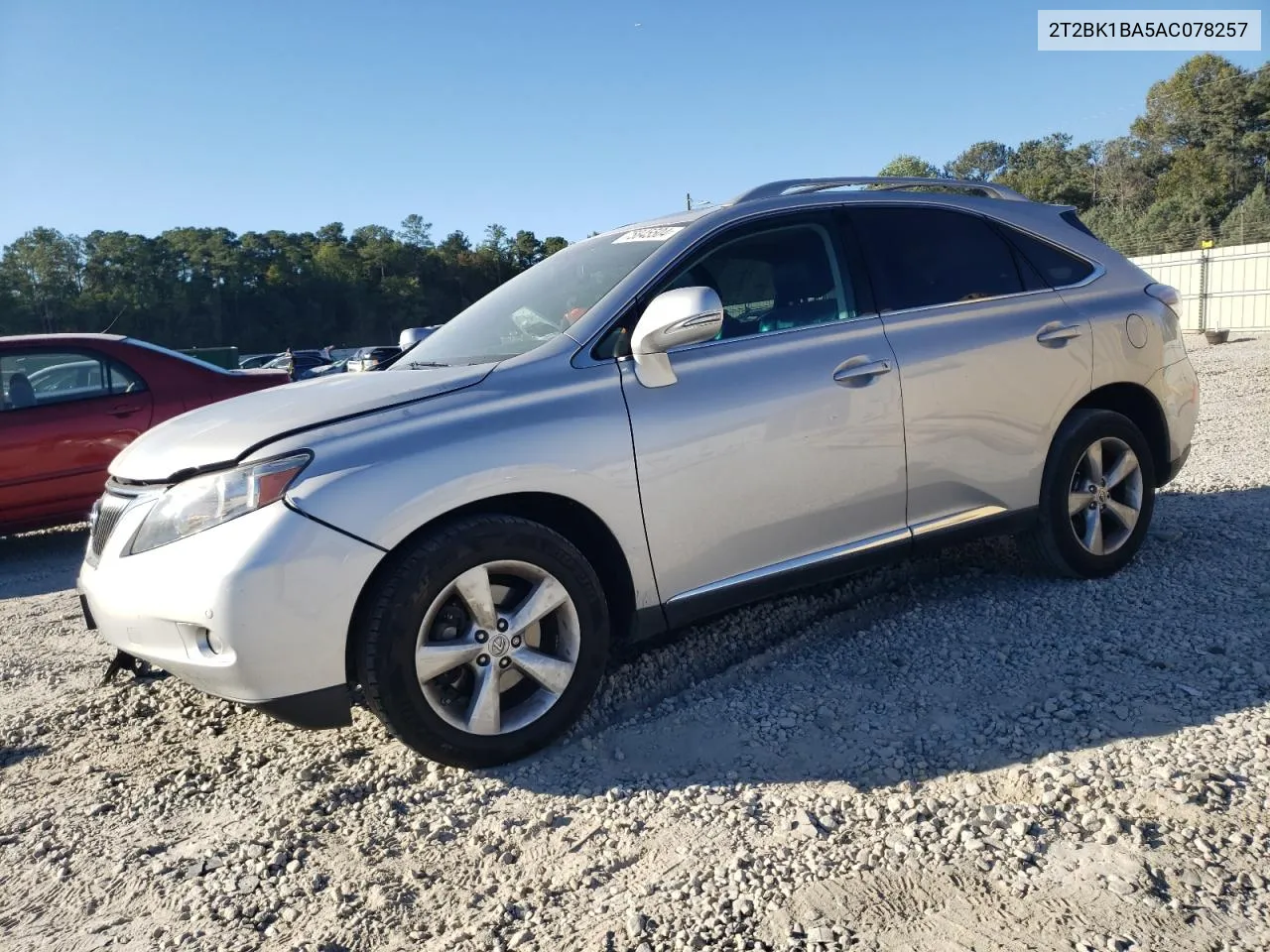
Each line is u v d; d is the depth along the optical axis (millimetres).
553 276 3934
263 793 3016
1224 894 2139
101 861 2711
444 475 2865
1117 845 2344
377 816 2807
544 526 3041
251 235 113125
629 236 3895
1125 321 4375
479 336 3754
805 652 3752
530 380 3145
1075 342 4172
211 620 2682
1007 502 4031
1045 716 3025
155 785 3141
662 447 3207
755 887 2309
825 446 3516
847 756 2922
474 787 2914
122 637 3006
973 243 4172
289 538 2693
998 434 3953
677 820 2646
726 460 3316
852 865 2365
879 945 2070
